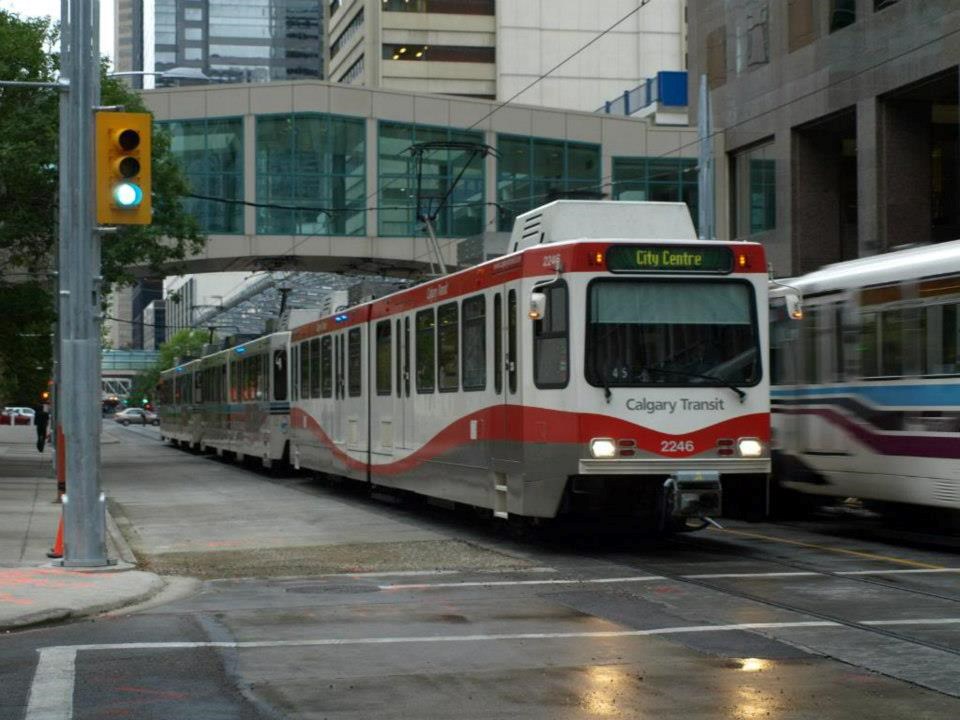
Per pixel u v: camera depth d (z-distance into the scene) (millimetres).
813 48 36000
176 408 56156
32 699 7898
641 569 14133
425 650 9500
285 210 48031
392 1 106562
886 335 16562
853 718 7352
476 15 106688
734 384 15242
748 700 7797
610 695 7961
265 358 33906
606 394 14875
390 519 20797
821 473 18125
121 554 15359
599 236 16172
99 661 9102
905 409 16062
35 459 44531
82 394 14062
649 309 15156
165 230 35219
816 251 37781
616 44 105688
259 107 47906
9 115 31516
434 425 19234
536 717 7426
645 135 49969
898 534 18234
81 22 14008
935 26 30703
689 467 15039
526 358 15641
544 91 105500
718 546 16531
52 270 33156
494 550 16109
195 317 118750
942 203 37906
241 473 35906
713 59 41844
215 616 11211
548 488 15203
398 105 48719
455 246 48875
